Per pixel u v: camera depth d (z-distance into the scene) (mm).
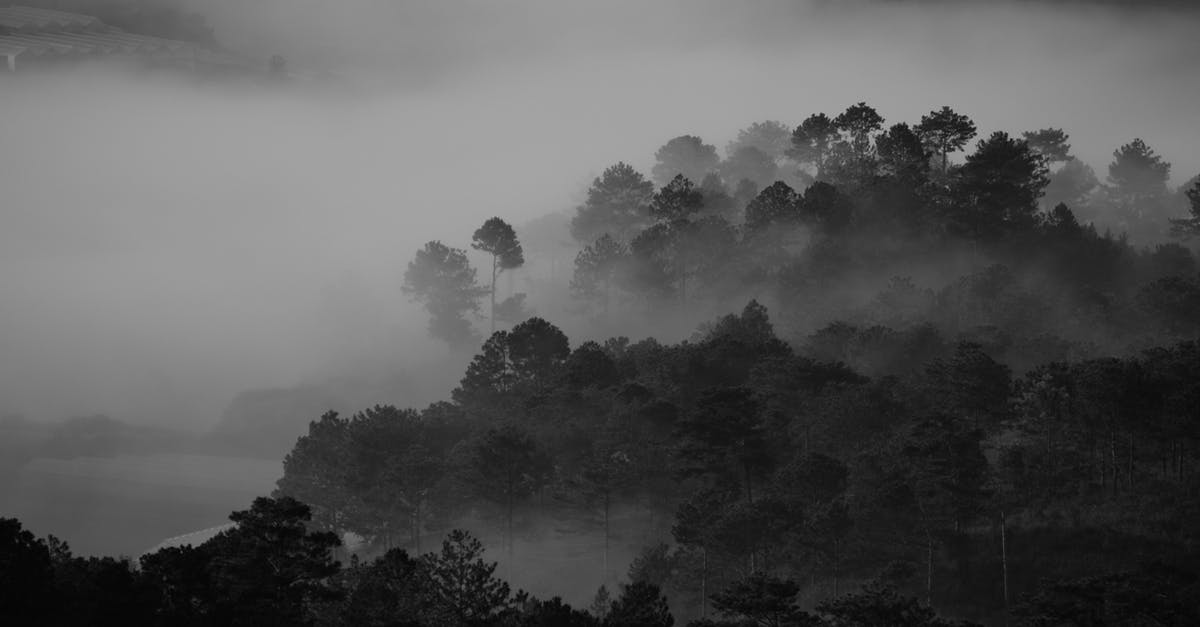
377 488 87188
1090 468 82875
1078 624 54406
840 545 71000
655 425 89312
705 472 81438
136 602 48000
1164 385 79250
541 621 51000
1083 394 79438
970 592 70750
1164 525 74250
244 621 52188
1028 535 76375
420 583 57094
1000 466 77000
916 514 72812
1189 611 54906
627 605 53562
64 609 48938
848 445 85938
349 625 53594
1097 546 73188
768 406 92688
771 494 76875
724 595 54125
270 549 55031
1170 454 83438
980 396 84188
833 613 54000
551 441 91438
